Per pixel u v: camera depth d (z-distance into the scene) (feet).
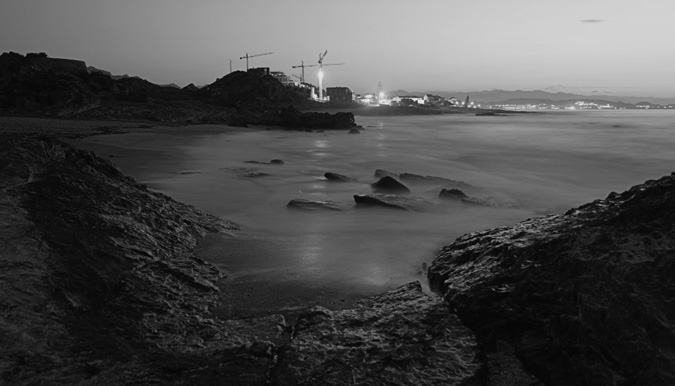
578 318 12.35
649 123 233.14
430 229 31.89
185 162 60.03
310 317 15.58
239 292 19.10
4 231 17.03
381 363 12.50
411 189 48.34
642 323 11.35
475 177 62.85
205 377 11.92
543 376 12.31
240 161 66.23
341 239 28.50
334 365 12.34
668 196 14.67
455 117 342.03
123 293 16.46
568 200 47.73
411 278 21.42
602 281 12.71
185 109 155.53
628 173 67.82
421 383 11.81
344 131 162.50
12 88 128.06
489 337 14.01
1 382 10.89
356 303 18.08
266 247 25.66
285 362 12.43
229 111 173.58
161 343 14.06
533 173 67.10
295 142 111.24
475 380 12.06
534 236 18.20
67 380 11.31
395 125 217.36
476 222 34.47
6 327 12.46
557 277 14.12
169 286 18.11
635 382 10.78
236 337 14.85
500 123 239.71
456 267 19.48
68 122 105.29
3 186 20.52
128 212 23.95
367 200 36.73
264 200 40.91
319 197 43.32
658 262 12.53
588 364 11.52
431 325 14.65
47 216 19.29
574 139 129.90
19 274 14.79
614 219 15.33
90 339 13.32
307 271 21.89
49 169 23.71
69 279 15.64
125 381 11.48
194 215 29.09
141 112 138.21
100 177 26.89
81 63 176.04
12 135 27.48
